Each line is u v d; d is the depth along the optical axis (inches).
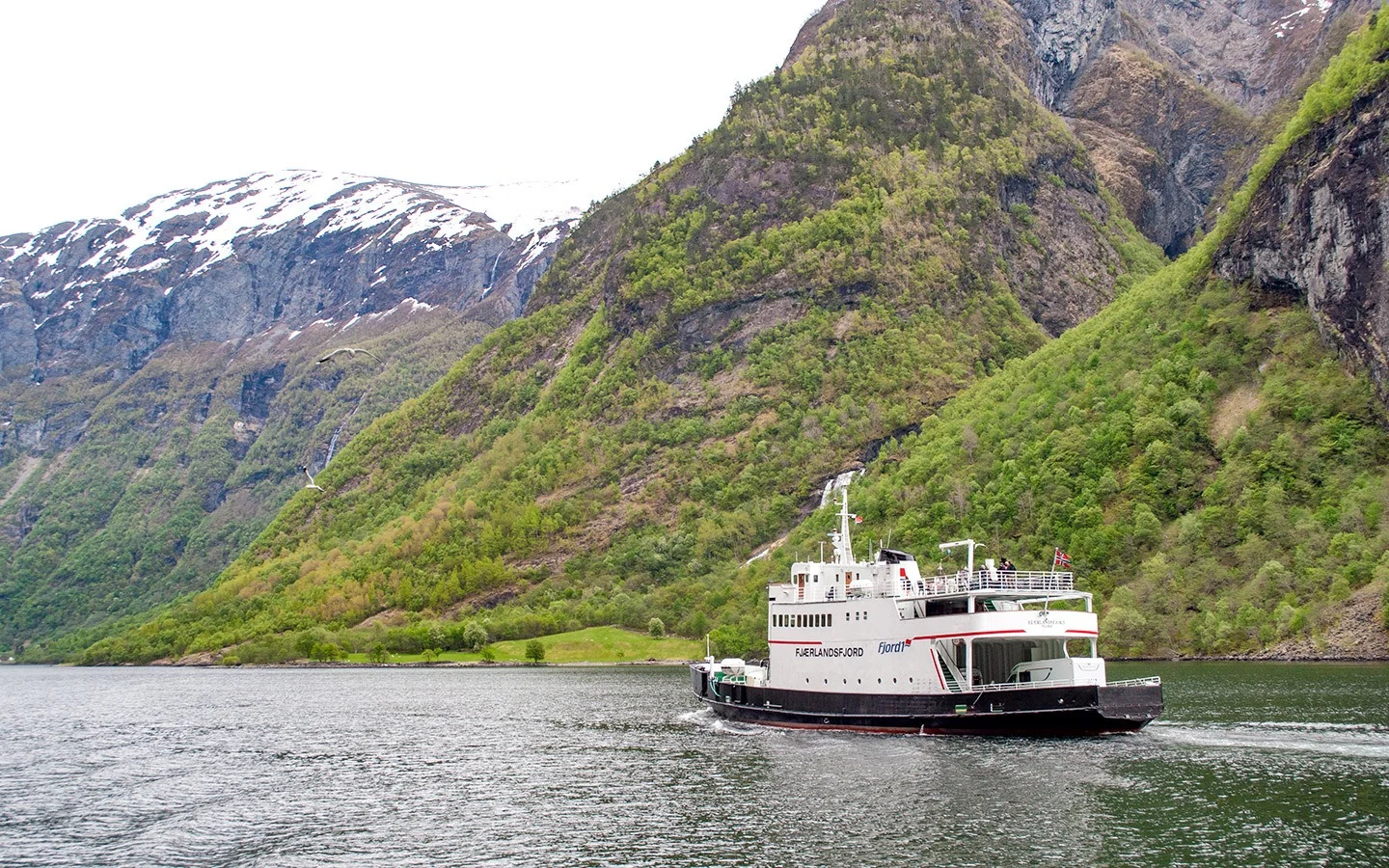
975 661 4443.9
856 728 4566.9
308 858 3152.1
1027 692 4185.5
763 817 3368.6
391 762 4616.1
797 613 4825.3
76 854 3275.1
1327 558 7337.6
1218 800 3339.1
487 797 3821.4
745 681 5280.5
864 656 4554.6
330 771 4453.7
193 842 3363.7
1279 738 4175.7
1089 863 2871.6
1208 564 7765.8
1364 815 3169.3
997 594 4220.0
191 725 6161.4
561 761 4434.1
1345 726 4389.8
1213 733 4284.0
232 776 4397.1
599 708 6250.0
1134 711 4138.8
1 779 4441.4
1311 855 2866.6
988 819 3245.6
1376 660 6574.8
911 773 3799.2
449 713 6304.1
